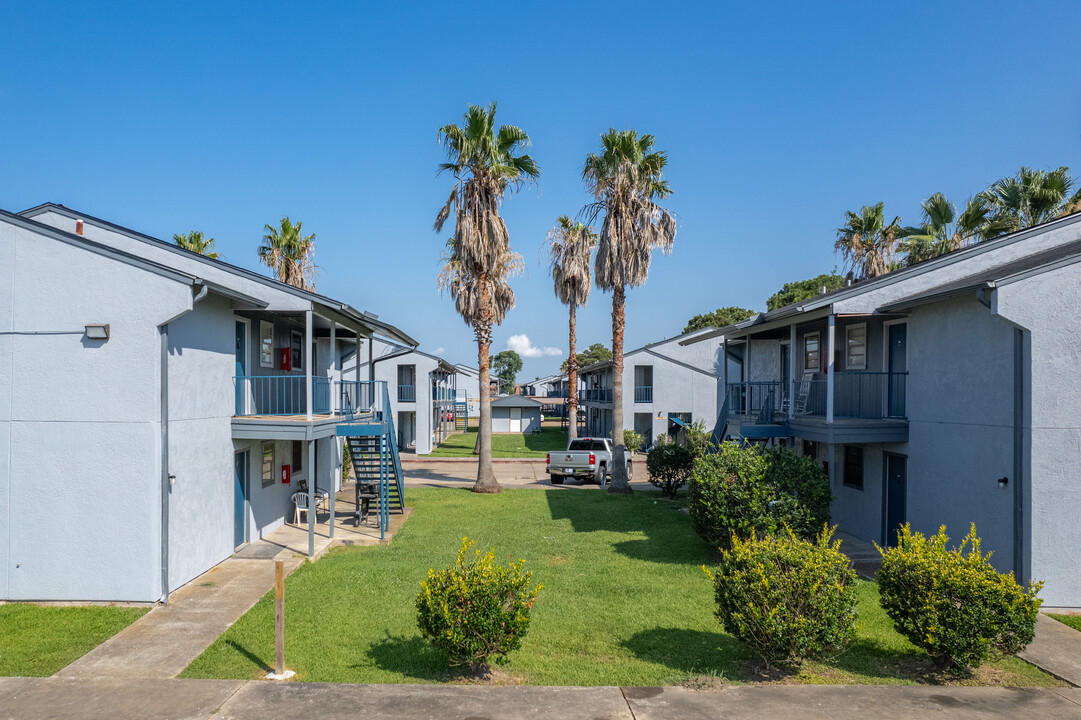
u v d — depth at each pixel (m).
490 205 22.09
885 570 8.05
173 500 10.95
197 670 7.79
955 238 24.39
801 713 6.60
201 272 13.65
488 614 7.31
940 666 7.77
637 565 12.64
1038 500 10.28
